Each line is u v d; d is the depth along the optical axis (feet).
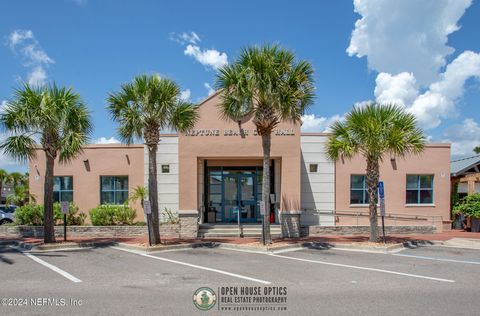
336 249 47.47
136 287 28.02
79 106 49.06
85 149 67.31
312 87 46.62
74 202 66.85
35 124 46.01
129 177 66.80
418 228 61.98
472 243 51.72
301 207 65.62
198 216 59.77
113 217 61.16
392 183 66.08
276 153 59.21
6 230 59.57
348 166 66.18
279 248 46.29
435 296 25.77
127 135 47.70
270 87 43.45
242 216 68.33
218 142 59.41
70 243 49.37
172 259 40.22
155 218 48.26
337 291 26.96
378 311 22.49
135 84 46.50
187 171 58.95
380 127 45.29
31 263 37.93
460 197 76.64
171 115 47.50
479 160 70.54
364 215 64.54
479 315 21.95
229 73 45.44
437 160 66.74
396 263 37.86
